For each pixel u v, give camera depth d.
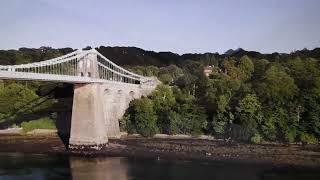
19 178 63.12
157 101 114.25
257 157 78.62
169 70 178.12
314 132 94.75
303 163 73.38
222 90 116.19
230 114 101.25
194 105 110.94
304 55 173.12
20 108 118.50
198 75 152.38
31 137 104.94
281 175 64.44
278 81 104.81
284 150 85.19
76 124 93.56
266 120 96.69
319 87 102.06
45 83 126.06
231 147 89.06
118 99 115.00
